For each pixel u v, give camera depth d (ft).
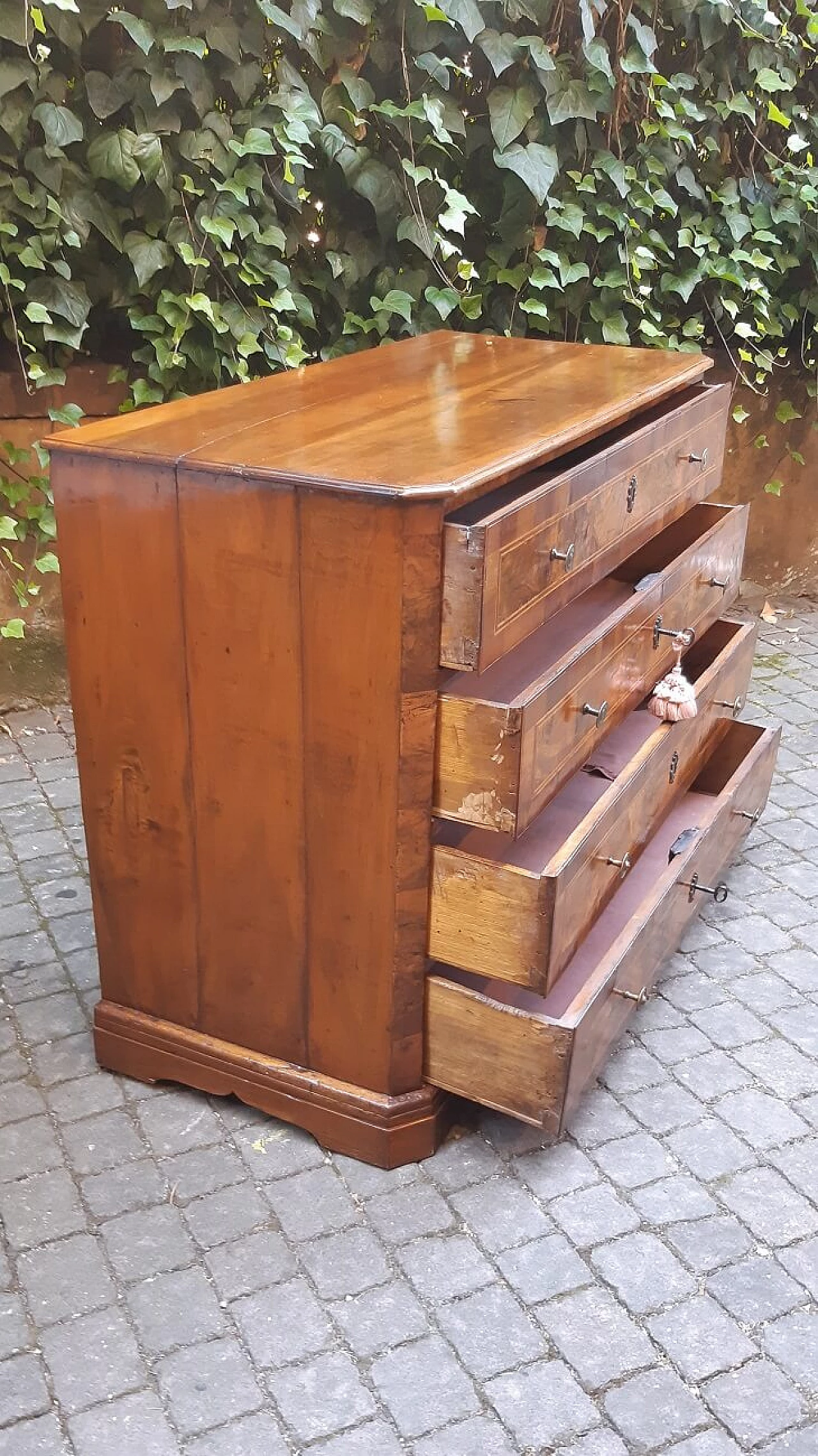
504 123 12.29
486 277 13.51
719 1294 6.46
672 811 9.97
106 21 10.82
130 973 7.74
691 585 9.27
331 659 6.23
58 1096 7.79
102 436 6.70
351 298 12.99
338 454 6.35
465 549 5.88
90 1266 6.54
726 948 9.43
